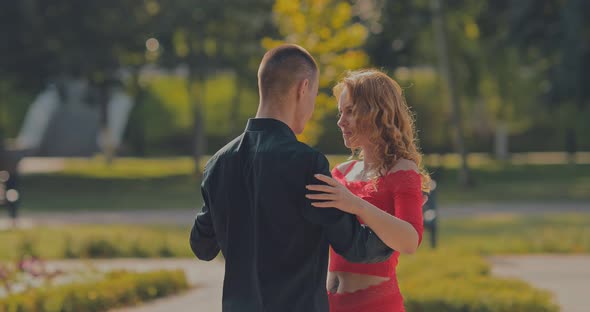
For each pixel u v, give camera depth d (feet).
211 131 161.99
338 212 9.04
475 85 103.40
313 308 9.29
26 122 165.17
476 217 63.10
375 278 10.84
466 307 23.13
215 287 31.14
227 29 115.55
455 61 101.55
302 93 9.66
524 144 158.61
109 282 27.53
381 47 95.96
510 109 108.78
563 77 86.63
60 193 94.79
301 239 9.26
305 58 9.70
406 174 10.34
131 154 164.35
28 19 98.12
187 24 109.50
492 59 101.50
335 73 41.88
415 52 100.12
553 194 87.71
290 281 9.30
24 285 26.27
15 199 55.26
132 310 26.25
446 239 46.73
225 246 9.75
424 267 30.04
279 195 9.20
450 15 99.60
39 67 102.42
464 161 99.81
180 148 163.43
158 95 161.79
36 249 42.22
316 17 42.34
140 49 110.11
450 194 89.61
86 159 158.92
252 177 9.44
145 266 37.68
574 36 85.61
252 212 9.46
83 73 101.81
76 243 42.27
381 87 10.63
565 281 31.99
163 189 99.04
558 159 146.92
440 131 119.34
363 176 11.06
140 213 69.56
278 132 9.48
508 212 68.08
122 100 163.22
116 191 96.78
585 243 43.55
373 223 9.16
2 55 100.17
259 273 9.34
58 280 28.91
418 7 97.25
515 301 22.93
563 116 148.15
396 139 10.52
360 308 10.82
